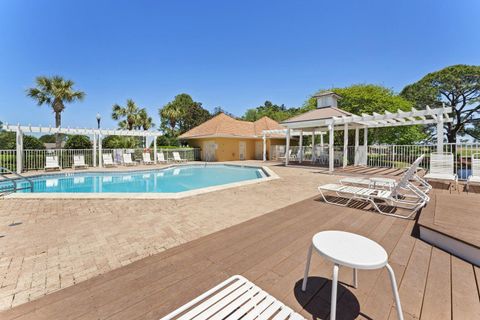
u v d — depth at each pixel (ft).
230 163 61.62
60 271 8.21
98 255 9.45
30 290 7.11
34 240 11.03
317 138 84.07
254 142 82.43
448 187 22.02
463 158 29.32
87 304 6.19
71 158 49.88
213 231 12.03
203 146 76.13
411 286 6.91
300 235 11.09
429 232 10.12
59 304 6.21
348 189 17.19
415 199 17.84
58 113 57.77
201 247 9.81
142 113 87.76
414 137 62.03
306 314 5.78
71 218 14.39
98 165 53.72
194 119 124.98
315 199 18.92
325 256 5.32
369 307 6.01
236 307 5.24
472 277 7.38
